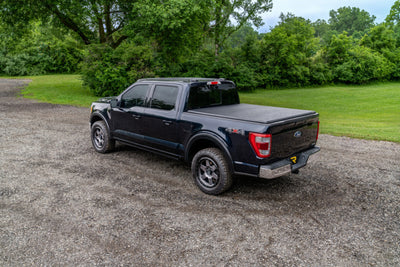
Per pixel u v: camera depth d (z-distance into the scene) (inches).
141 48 725.9
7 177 203.5
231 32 1322.6
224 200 172.9
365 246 129.0
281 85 1348.4
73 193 179.5
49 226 142.7
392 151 279.0
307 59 1418.6
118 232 138.2
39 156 251.1
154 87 209.5
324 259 119.9
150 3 686.5
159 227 142.9
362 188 192.4
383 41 1726.1
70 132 343.9
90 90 748.6
